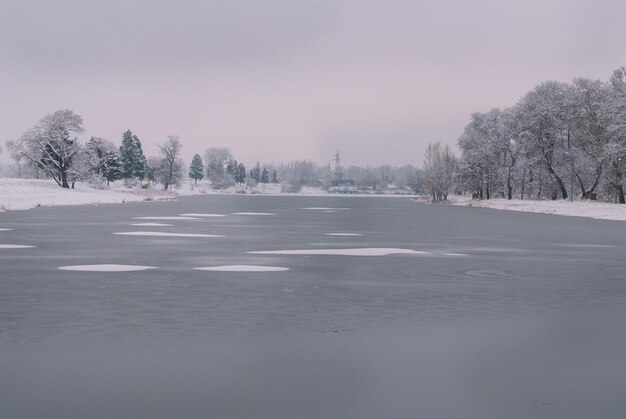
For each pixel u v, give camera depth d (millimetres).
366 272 27031
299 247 37969
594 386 11750
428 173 148125
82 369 12602
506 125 121062
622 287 23203
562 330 16141
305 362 13188
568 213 86375
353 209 105875
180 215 76312
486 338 15281
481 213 90375
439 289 22594
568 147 108562
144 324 16656
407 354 13820
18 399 10945
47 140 130375
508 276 26016
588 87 98062
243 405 10727
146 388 11516
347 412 10445
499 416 10312
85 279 24562
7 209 85062
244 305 19359
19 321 16969
